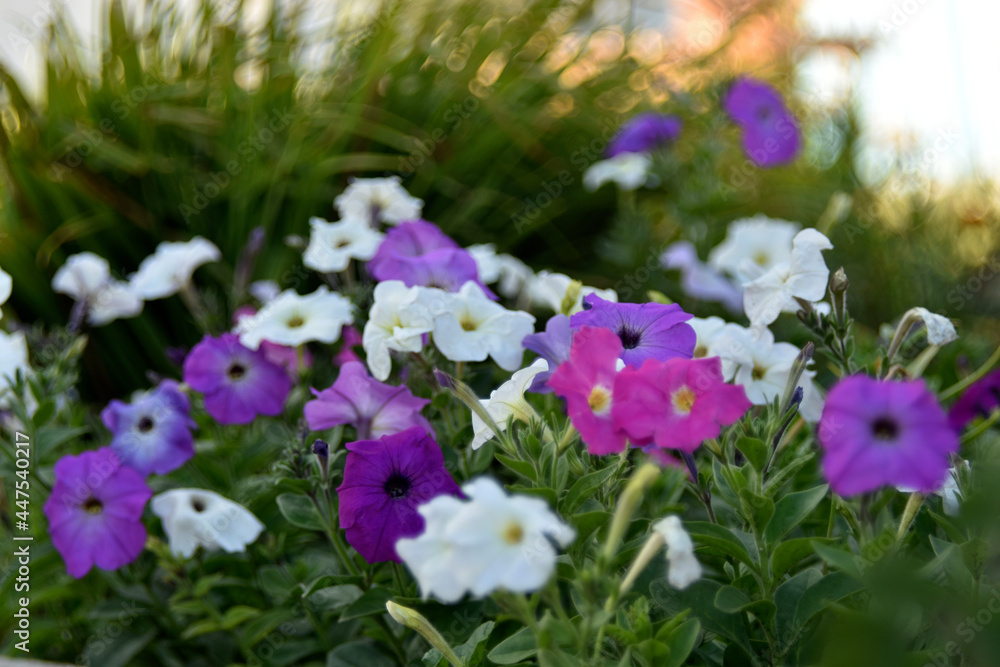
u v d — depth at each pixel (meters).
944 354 1.26
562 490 1.04
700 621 1.01
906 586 0.95
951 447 0.94
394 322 1.11
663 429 0.98
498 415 1.05
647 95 2.13
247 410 1.21
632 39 2.25
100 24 1.95
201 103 1.91
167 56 2.04
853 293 1.99
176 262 1.38
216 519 1.14
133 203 1.83
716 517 1.08
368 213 1.36
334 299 1.22
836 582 1.00
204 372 1.21
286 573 1.18
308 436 1.14
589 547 1.03
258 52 1.99
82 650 1.27
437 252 1.17
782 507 1.01
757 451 1.01
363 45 2.00
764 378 1.09
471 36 2.09
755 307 1.09
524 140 1.91
